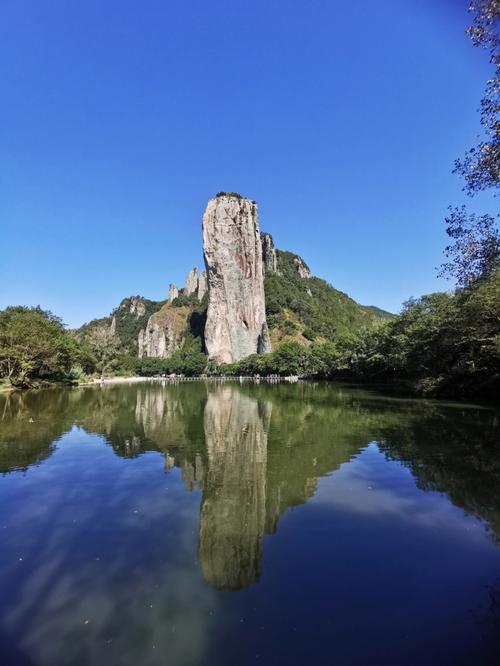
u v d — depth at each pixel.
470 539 9.38
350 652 5.85
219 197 182.75
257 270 185.62
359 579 7.72
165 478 14.12
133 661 5.75
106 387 74.25
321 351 108.00
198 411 33.84
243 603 7.00
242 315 180.25
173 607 6.91
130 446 19.27
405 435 20.95
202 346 196.50
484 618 6.60
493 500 11.85
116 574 7.93
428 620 6.57
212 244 180.62
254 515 10.80
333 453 17.44
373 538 9.40
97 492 12.64
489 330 32.38
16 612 6.82
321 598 7.14
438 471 14.65
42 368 66.44
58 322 90.19
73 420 27.78
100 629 6.39
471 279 18.95
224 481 13.73
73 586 7.52
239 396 51.53
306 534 9.66
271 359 128.38
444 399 38.03
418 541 9.27
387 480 13.69
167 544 9.19
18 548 9.01
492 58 12.66
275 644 6.05
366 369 72.75
